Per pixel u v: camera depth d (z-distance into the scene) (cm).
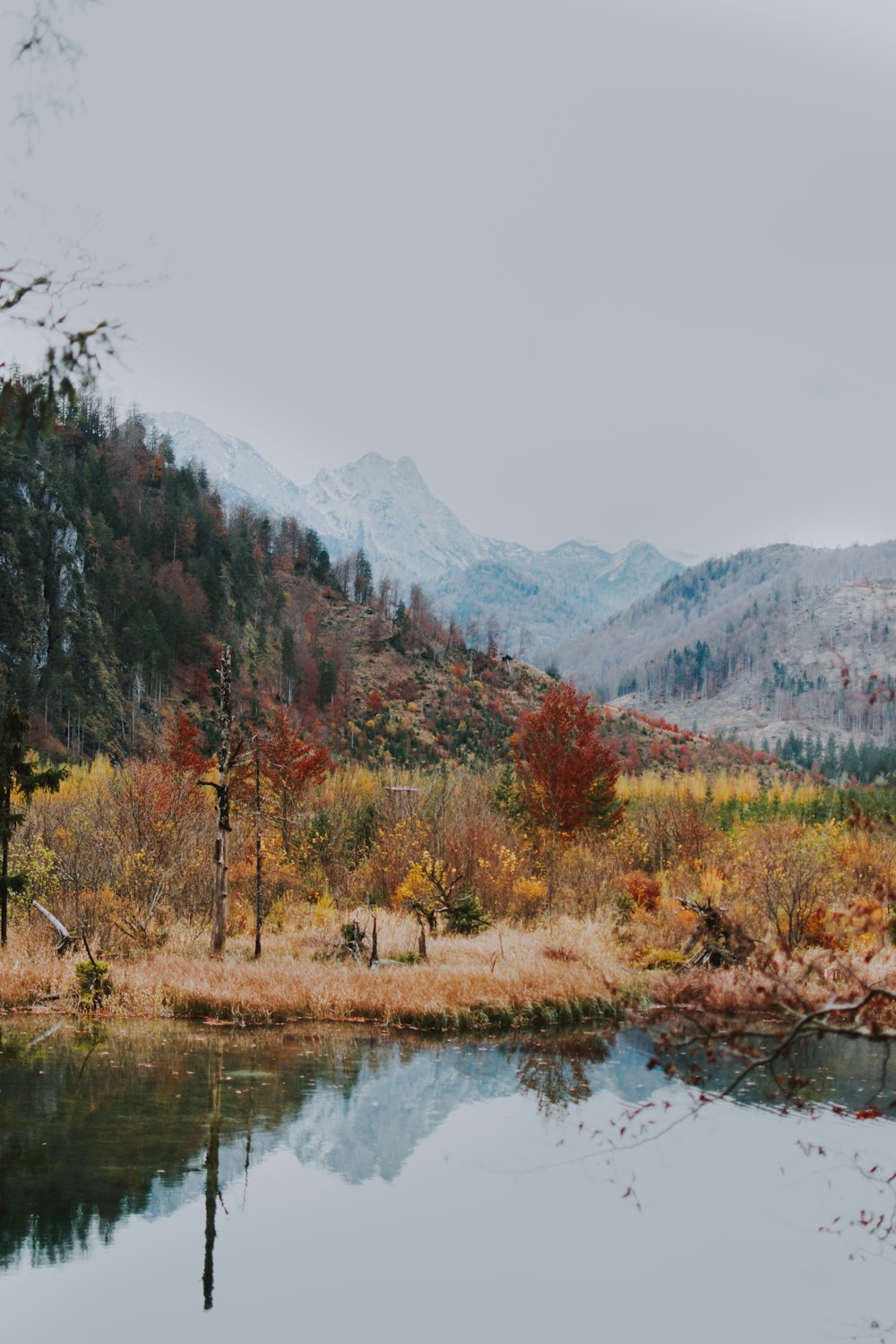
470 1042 2003
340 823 4388
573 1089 1698
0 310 363
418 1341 929
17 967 2295
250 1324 954
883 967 1356
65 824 3359
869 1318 974
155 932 2842
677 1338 961
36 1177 1271
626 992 2169
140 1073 1719
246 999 2180
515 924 3306
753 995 536
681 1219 1190
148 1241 1127
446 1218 1186
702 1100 527
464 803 4750
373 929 2942
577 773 4062
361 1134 1460
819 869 2864
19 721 2544
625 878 3869
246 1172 1313
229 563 17462
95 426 17562
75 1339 934
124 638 13612
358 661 16200
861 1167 1312
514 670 17525
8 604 12288
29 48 354
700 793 7144
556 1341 945
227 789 2661
